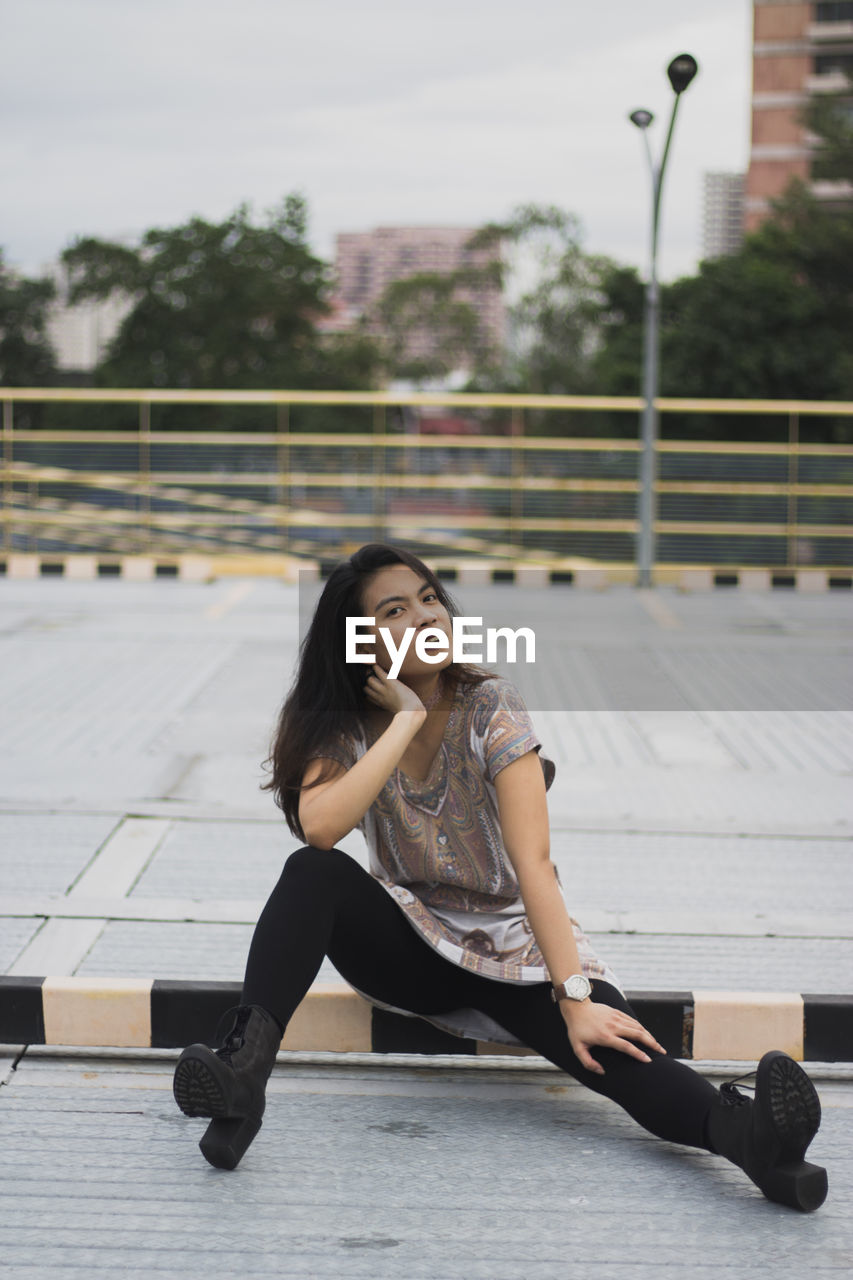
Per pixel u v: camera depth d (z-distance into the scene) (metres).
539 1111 2.75
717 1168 2.49
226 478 15.55
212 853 4.47
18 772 5.60
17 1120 2.66
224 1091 2.29
